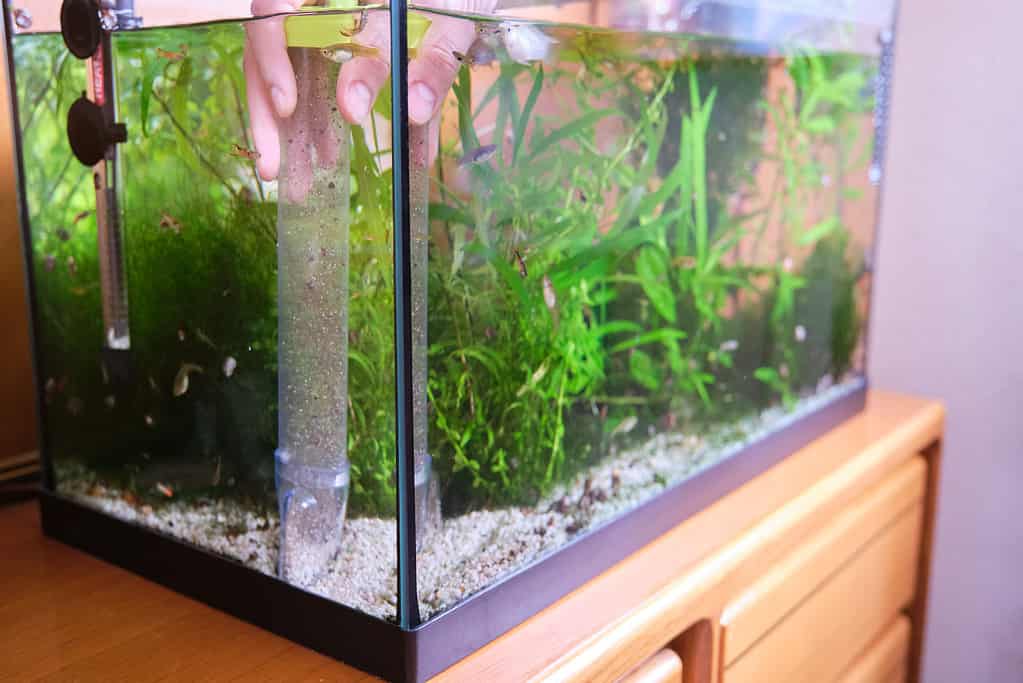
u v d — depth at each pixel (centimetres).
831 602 111
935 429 138
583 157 79
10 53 86
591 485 86
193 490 81
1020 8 142
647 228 89
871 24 122
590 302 83
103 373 86
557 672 69
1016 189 146
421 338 64
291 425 71
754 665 95
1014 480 153
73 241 85
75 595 83
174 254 77
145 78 75
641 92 85
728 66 97
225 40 67
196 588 81
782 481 107
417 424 65
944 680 166
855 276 132
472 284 69
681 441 101
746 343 110
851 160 126
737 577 89
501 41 67
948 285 156
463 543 71
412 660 66
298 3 62
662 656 87
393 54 58
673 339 97
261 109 67
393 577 67
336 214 64
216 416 77
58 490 95
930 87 153
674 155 92
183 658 72
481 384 71
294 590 73
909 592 139
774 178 110
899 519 131
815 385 127
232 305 74
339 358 67
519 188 72
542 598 77
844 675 120
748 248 108
